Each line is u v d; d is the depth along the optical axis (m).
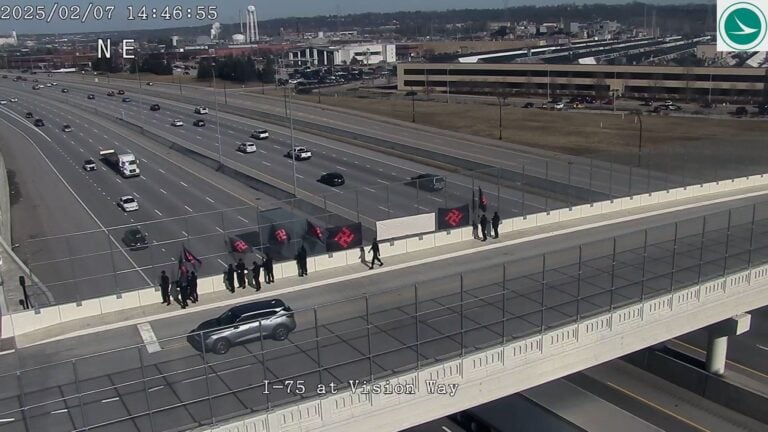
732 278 26.39
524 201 38.44
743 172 46.47
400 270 30.19
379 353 19.80
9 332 24.50
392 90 148.62
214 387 19.00
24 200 56.62
